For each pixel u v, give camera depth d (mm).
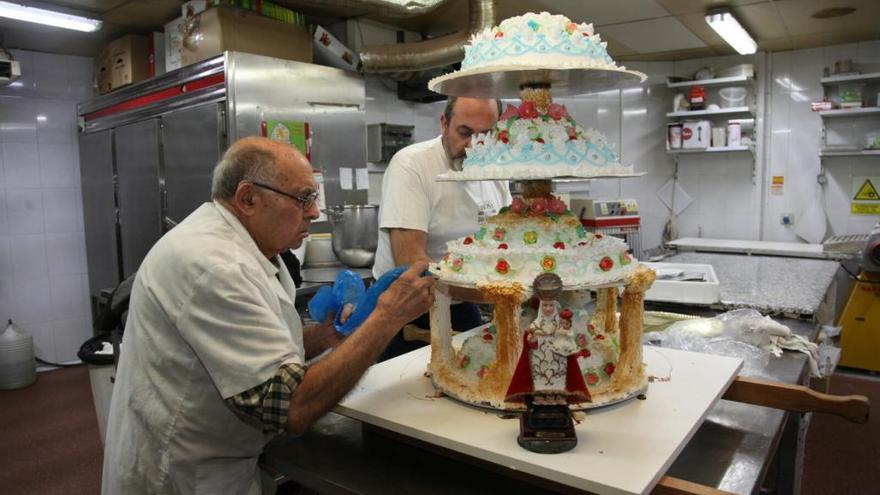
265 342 1124
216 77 3223
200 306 1138
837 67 4566
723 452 1251
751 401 1430
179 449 1232
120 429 1314
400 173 1956
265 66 3289
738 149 4855
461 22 4176
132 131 3822
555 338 1115
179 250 1190
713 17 3627
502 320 1256
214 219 1282
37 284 4383
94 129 4293
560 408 1104
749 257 4152
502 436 1146
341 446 1354
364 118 3875
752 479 1142
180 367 1213
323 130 3627
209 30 3256
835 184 4836
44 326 4430
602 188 5691
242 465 1309
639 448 1075
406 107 4645
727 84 4957
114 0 3328
